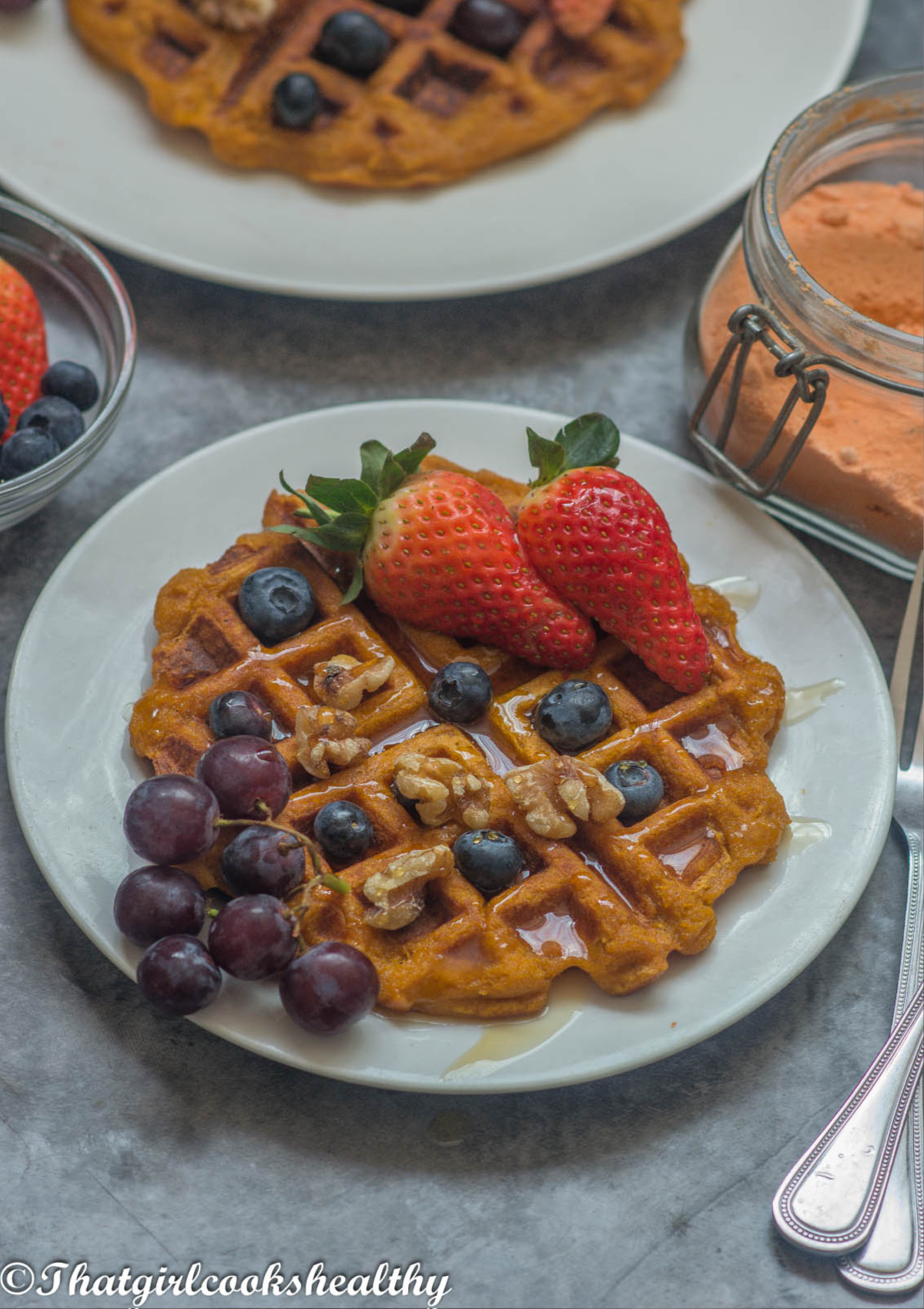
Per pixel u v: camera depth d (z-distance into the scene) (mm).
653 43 886
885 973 761
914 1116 726
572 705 745
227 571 775
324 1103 732
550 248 860
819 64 899
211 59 870
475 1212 719
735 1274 714
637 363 876
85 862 736
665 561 746
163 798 707
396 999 711
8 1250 710
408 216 867
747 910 741
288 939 701
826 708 777
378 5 895
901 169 849
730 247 837
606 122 891
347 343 875
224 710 740
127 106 877
